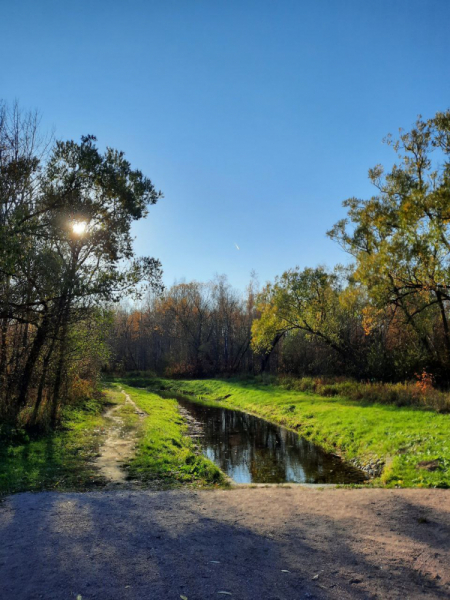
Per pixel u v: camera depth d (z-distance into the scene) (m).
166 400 30.27
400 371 25.20
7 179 13.12
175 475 9.86
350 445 14.43
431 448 10.88
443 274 20.34
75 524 5.69
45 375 14.31
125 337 59.66
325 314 31.75
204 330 56.84
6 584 3.95
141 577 4.12
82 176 13.53
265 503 7.01
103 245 14.55
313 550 4.91
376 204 23.39
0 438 11.36
